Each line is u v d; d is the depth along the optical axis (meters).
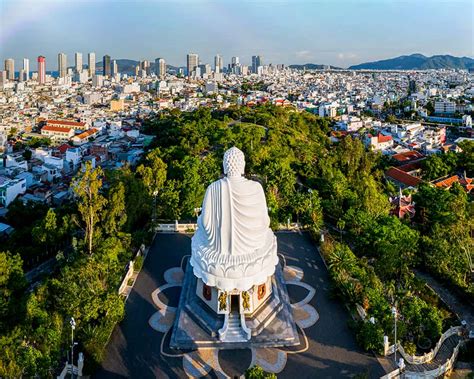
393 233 68.81
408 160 177.88
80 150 186.00
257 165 111.38
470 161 159.38
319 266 64.69
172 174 98.12
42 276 74.88
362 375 42.16
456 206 88.56
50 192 139.25
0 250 80.69
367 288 55.25
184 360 45.94
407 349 47.81
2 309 53.91
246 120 198.38
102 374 44.25
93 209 68.69
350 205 87.44
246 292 49.84
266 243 52.25
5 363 40.75
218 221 49.00
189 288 56.62
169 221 80.12
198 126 166.38
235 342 48.00
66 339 46.75
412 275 65.06
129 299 56.41
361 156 141.00
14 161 164.50
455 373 48.00
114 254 60.62
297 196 83.25
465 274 68.44
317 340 49.09
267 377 37.62
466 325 56.69
